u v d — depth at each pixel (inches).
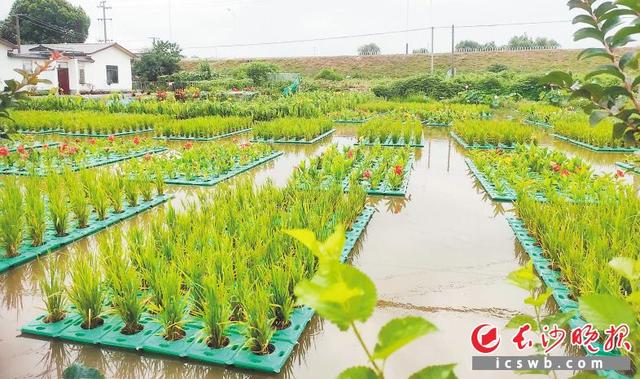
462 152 560.1
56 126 745.6
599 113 80.0
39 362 155.3
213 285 158.6
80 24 2210.9
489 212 319.6
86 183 318.7
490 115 971.3
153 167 411.2
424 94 1344.7
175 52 1887.3
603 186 336.2
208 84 1507.1
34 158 451.5
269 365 149.3
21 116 769.6
